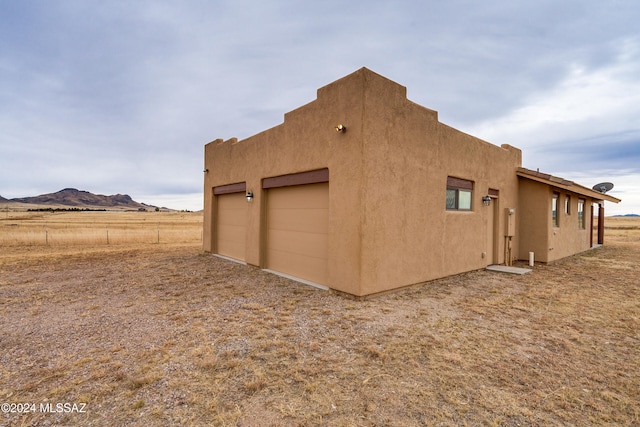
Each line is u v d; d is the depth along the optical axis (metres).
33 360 3.56
